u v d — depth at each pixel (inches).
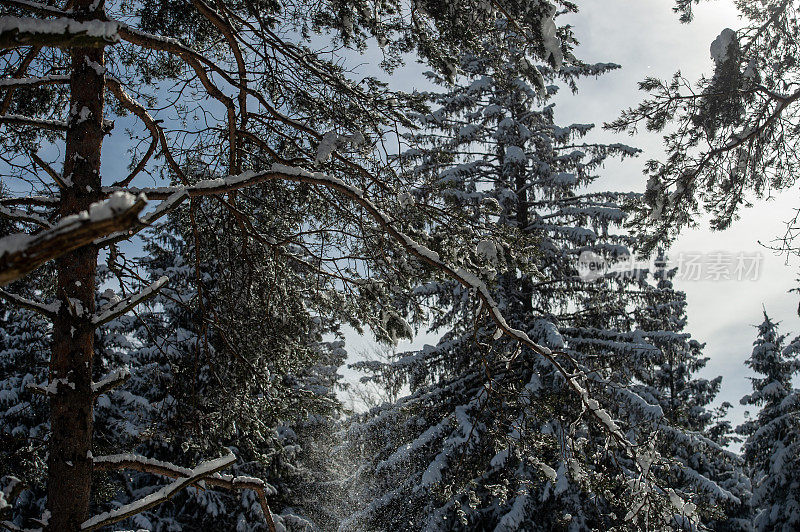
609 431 158.9
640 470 162.4
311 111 197.5
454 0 174.6
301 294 227.9
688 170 322.3
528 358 460.1
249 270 201.6
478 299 148.0
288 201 208.8
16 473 191.3
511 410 212.4
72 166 125.5
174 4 194.1
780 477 805.2
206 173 203.5
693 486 444.5
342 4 182.7
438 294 505.0
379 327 216.4
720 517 261.6
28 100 184.4
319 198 205.5
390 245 188.9
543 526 447.8
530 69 192.1
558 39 180.9
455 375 519.2
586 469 235.9
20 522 435.2
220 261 210.2
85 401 112.2
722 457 537.3
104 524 100.9
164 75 219.8
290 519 585.3
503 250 177.5
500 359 217.2
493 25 186.9
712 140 315.3
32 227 166.7
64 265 117.6
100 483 232.4
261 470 520.1
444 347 500.7
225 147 199.3
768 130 305.7
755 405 900.6
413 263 188.2
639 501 163.6
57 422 109.8
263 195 205.8
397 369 516.4
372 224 192.4
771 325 937.5
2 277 42.2
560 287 533.0
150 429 199.0
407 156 401.1
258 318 210.7
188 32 206.1
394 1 180.7
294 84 193.0
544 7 175.0
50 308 113.7
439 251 173.3
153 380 209.2
